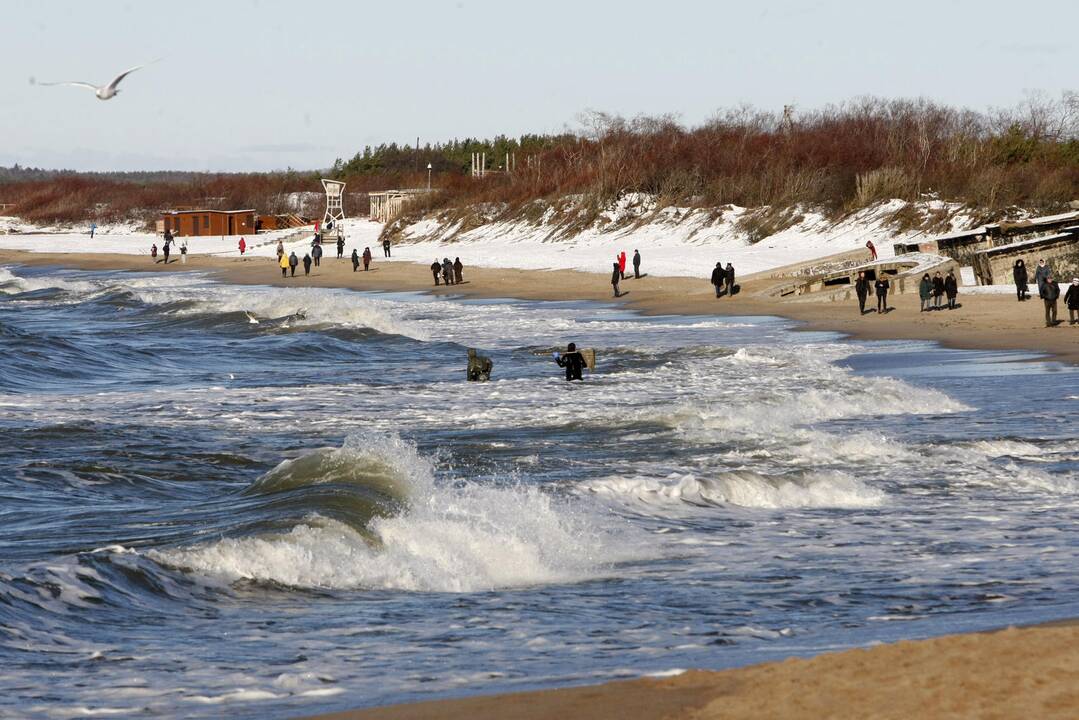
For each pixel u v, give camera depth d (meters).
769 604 37.94
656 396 100.75
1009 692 20.62
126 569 39.66
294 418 90.56
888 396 92.94
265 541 43.12
